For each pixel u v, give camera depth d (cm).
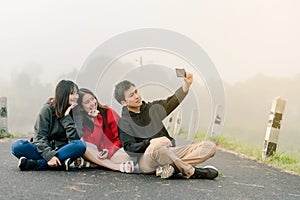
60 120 475
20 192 357
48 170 466
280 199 383
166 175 439
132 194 369
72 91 468
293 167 594
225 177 484
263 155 673
